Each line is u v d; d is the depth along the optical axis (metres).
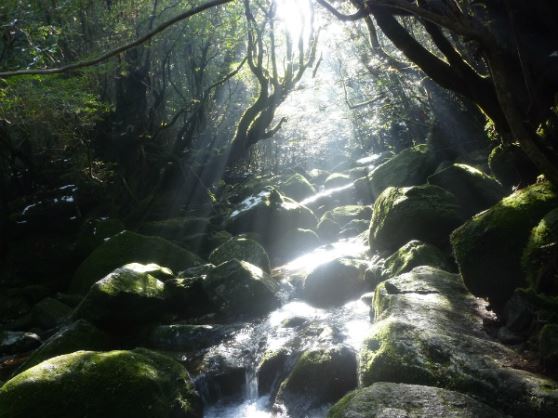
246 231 16.95
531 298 4.72
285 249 15.64
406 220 9.77
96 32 17.34
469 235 5.52
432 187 10.19
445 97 15.26
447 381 4.29
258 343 8.04
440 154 16.19
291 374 6.30
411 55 5.10
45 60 12.65
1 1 11.88
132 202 18.17
